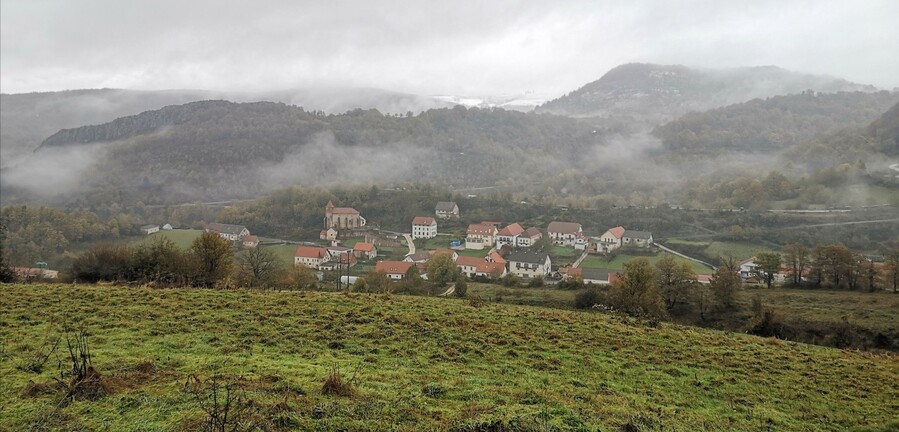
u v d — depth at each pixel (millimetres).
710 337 26016
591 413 13039
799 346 26797
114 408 11078
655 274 57969
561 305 55094
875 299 55156
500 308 29781
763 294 60875
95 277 40625
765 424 14594
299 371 14742
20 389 12219
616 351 21531
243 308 24219
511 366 18109
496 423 11414
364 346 19188
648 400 15828
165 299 25469
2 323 19781
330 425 10820
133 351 16500
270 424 10375
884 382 20266
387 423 11227
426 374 15898
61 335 18297
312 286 60156
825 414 16062
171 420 10461
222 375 13688
